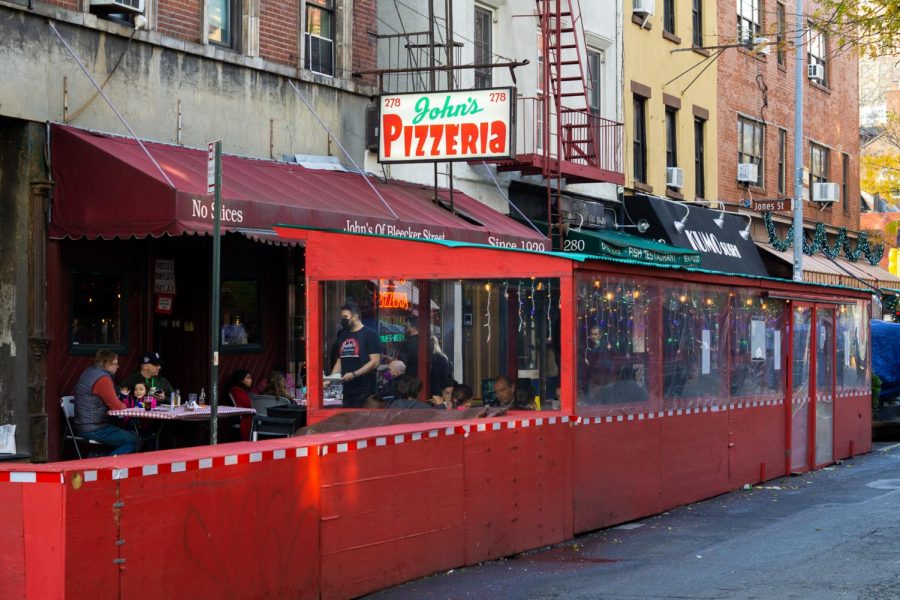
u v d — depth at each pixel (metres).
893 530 10.65
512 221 20.73
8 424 13.30
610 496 11.39
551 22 23.75
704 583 8.38
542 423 10.27
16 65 13.12
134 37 14.56
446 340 11.14
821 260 36.56
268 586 7.26
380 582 8.27
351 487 8.02
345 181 17.36
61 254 14.02
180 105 15.34
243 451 7.14
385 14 19.97
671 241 26.66
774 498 13.72
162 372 16.09
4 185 13.43
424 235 17.00
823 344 17.73
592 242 23.11
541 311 10.80
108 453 13.59
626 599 7.91
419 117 18.02
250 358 17.06
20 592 6.06
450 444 9.05
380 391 11.30
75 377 14.23
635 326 12.02
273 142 16.89
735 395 14.61
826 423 17.72
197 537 6.73
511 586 8.45
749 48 30.41
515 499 9.84
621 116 26.39
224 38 16.33
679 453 12.93
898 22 22.42
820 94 38.31
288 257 17.61
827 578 8.43
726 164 31.84
